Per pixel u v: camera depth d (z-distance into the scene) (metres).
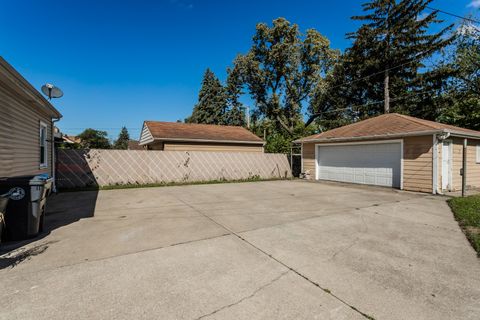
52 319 2.04
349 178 12.30
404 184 9.90
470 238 4.05
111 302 2.28
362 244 3.85
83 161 10.18
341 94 24.94
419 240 4.04
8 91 5.70
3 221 3.65
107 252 3.45
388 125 11.28
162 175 11.70
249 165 14.08
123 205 6.73
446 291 2.51
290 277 2.78
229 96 32.12
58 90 8.16
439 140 9.23
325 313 2.15
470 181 10.66
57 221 5.08
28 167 7.07
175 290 2.49
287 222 5.09
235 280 2.70
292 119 25.61
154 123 16.36
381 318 2.09
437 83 20.50
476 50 18.70
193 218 5.37
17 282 2.62
